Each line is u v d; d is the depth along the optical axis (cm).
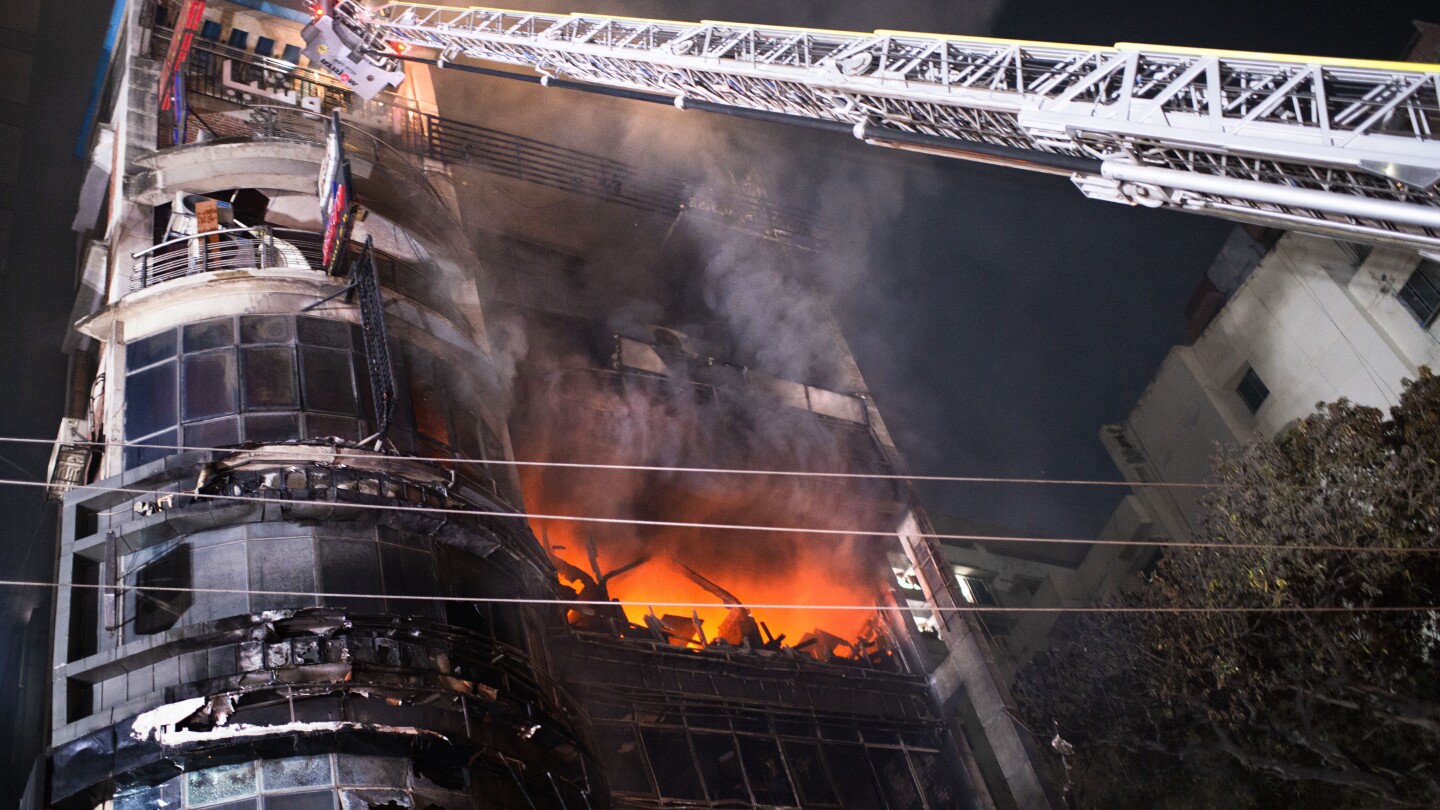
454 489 2336
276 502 2103
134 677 1952
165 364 2394
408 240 2923
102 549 2109
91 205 3145
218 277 2469
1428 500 2686
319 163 2805
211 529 2123
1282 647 2917
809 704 3434
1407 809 2662
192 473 2156
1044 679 3709
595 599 3294
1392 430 2891
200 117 3250
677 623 3734
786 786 3188
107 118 3603
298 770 1856
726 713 3216
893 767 3525
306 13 3691
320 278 2542
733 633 3647
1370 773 2708
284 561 2095
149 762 1802
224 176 2770
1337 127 1357
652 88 2325
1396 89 1327
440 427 2548
